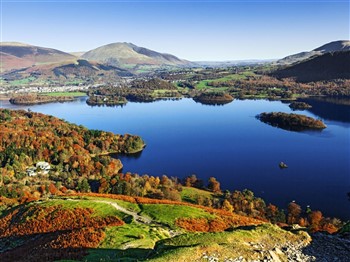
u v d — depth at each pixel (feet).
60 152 653.30
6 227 239.09
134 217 243.40
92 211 245.45
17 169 565.53
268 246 124.77
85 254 147.64
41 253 157.48
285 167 653.71
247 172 633.20
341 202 496.64
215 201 425.69
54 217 235.20
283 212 418.92
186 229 219.82
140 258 121.60
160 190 450.30
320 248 126.00
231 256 109.81
